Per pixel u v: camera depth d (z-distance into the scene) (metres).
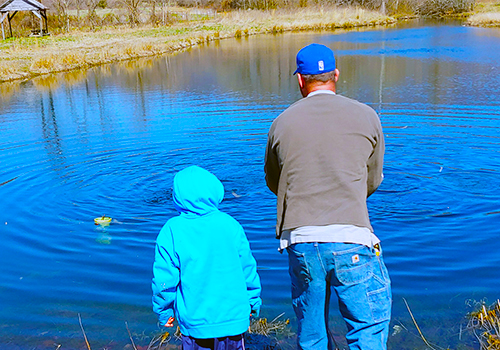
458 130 9.73
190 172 2.70
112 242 5.47
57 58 24.58
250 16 49.94
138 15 48.19
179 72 20.56
